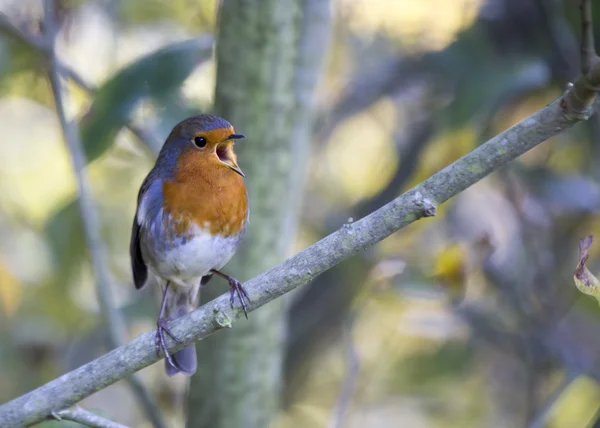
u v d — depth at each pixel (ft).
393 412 41.32
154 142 30.14
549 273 34.83
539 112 18.35
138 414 43.32
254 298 20.24
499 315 35.88
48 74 27.27
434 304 38.81
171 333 20.66
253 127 26.86
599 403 36.65
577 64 33.60
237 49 26.66
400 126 41.37
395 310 39.60
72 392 20.63
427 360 38.63
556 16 33.58
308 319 39.91
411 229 37.11
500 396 40.37
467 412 40.27
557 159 37.35
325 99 41.86
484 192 39.42
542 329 34.06
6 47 31.01
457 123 33.12
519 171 33.60
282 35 26.55
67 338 38.45
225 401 27.68
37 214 42.04
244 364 27.58
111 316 26.27
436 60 35.58
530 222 34.99
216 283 27.84
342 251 19.53
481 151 18.65
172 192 25.57
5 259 39.73
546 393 36.14
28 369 37.96
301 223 42.24
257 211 27.22
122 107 26.91
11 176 42.83
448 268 29.84
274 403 28.30
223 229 25.71
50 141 44.42
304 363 40.40
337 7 41.96
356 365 29.19
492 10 35.22
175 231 25.64
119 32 37.86
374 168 42.86
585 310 34.50
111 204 41.55
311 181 43.04
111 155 39.75
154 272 27.07
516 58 33.32
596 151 35.37
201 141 25.38
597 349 35.83
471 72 33.42
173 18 37.73
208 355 27.73
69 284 35.73
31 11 33.12
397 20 41.29
